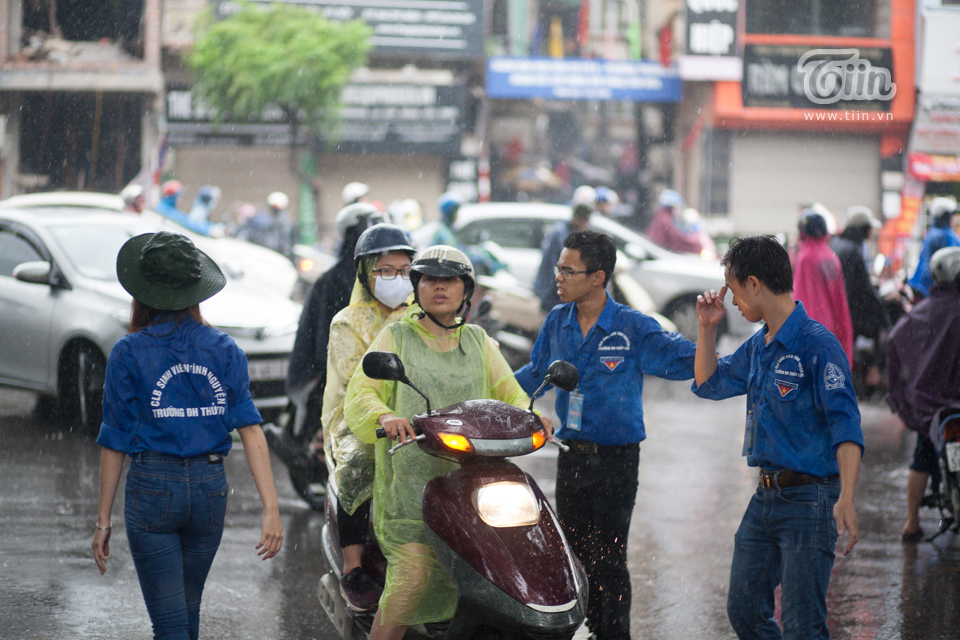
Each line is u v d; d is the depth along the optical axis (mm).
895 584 7781
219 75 33875
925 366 8758
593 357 6184
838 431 4941
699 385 5578
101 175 35531
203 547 5121
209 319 11812
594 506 6215
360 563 5672
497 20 39031
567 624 4441
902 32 36719
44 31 35094
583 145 39688
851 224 14508
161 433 4945
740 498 10133
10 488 9844
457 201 18250
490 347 5480
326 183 36781
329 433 6266
